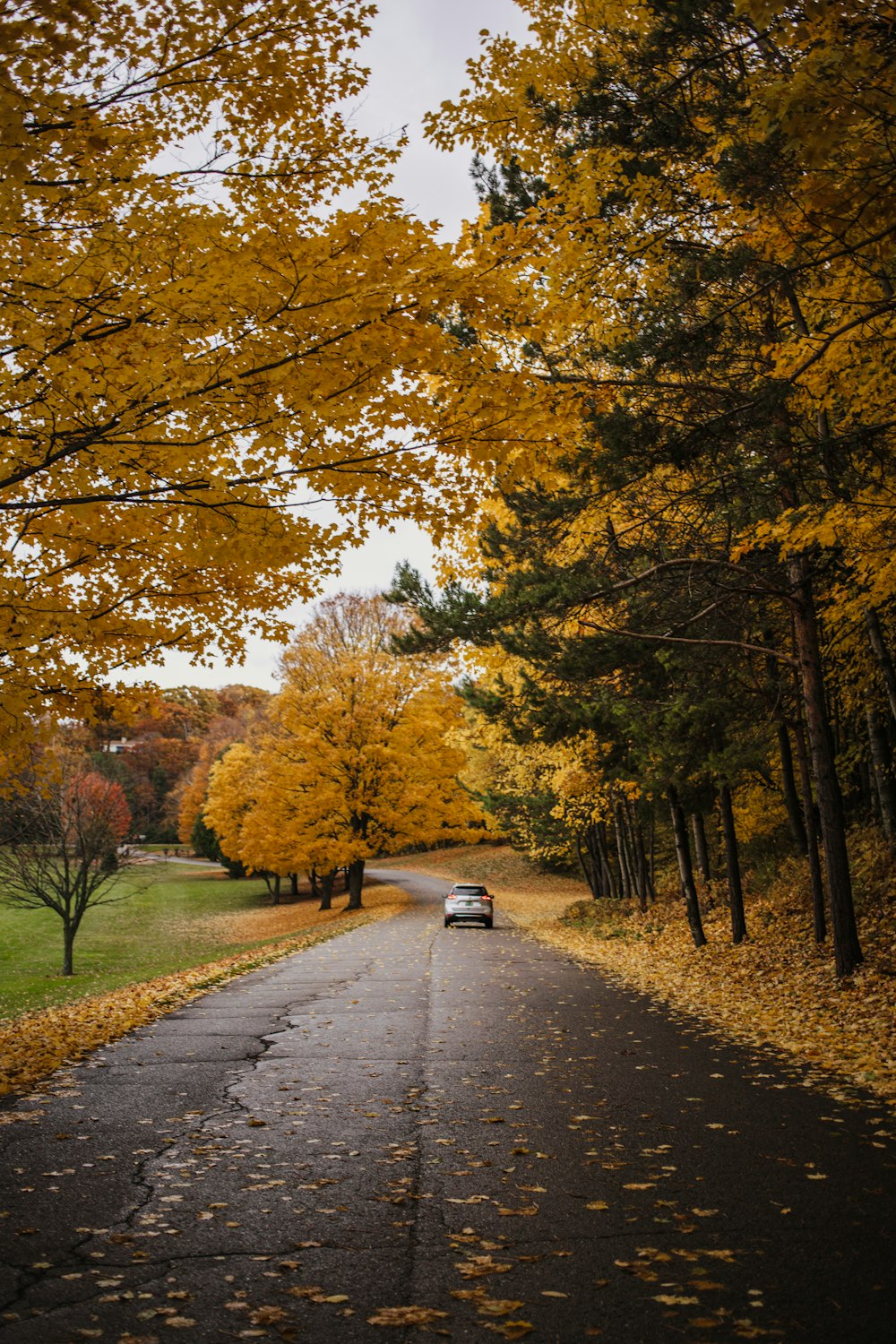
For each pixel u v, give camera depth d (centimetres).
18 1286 340
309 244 493
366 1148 523
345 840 3309
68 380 513
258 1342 296
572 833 3125
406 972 1462
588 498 977
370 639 3491
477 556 1237
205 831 6962
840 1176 454
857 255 642
